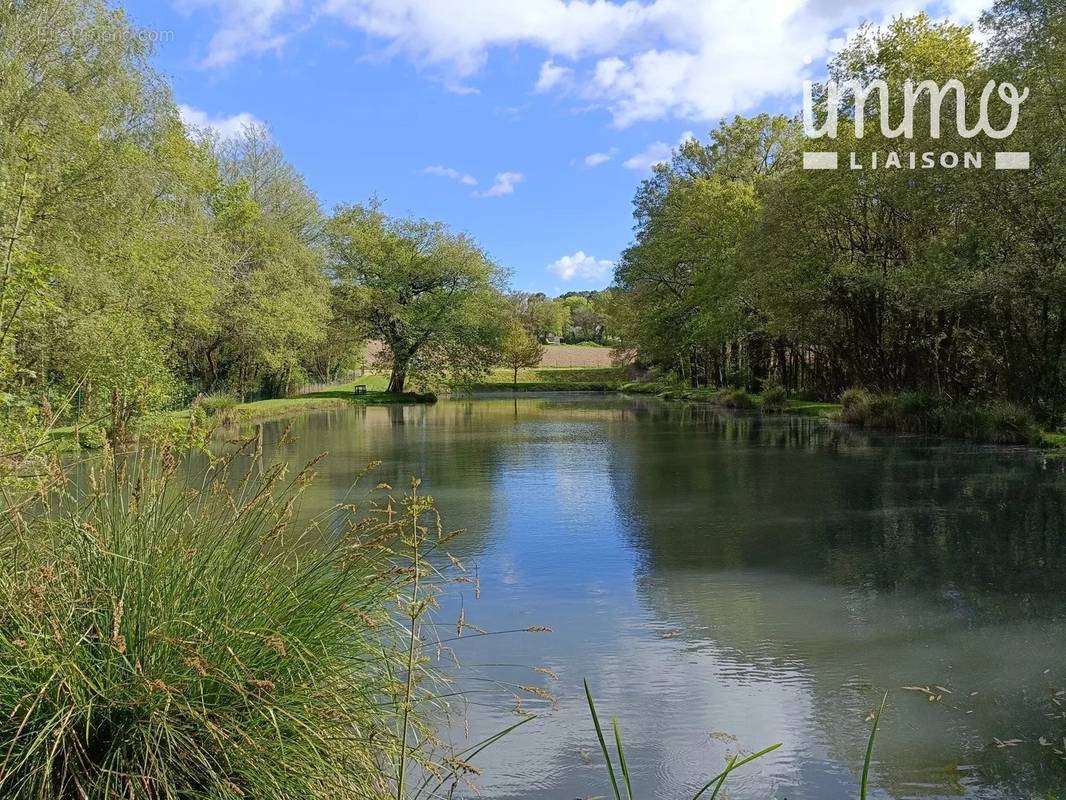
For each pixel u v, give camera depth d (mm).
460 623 3299
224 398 26344
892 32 22812
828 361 33406
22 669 2391
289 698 2584
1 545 2832
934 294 18828
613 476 13422
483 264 46531
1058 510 9656
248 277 29672
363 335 46750
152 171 17484
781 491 11594
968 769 3631
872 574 7035
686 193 38031
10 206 5832
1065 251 16547
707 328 35281
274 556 3055
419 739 3557
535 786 3469
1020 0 17094
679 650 5188
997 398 20078
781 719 4176
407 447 18344
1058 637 5406
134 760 2369
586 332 102375
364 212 46406
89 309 13906
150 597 2615
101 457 3051
